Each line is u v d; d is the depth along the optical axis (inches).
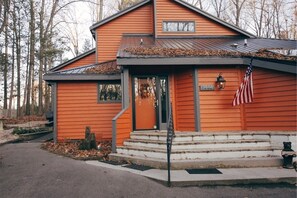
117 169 246.8
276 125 315.9
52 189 194.9
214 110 350.3
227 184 209.6
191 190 197.0
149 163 260.2
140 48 410.3
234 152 268.8
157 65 361.4
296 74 300.2
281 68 305.4
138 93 396.2
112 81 470.6
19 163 279.9
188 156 264.1
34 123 709.3
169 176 207.0
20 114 996.6
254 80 336.8
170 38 553.6
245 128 343.6
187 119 366.6
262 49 385.7
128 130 339.6
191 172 234.2
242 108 347.6
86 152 338.6
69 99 461.4
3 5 805.9
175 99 386.6
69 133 456.8
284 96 309.9
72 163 273.4
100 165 264.2
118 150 305.3
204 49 405.7
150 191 193.9
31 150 373.1
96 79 458.0
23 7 913.5
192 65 357.7
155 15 555.5
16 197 180.7
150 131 369.7
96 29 589.0
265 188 200.4
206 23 568.4
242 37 567.5
